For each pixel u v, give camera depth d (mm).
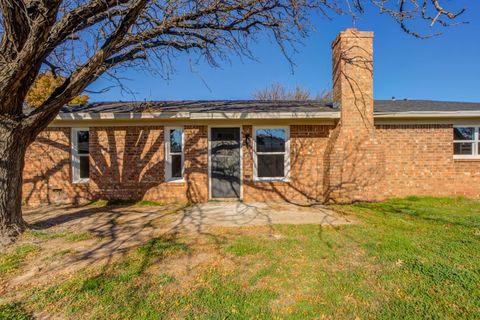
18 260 3723
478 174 8305
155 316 2473
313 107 8883
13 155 4762
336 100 8227
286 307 2607
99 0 4648
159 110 8094
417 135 8242
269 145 8539
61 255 3885
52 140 8273
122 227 5371
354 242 4289
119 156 8289
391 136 8203
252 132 8414
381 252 3861
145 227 5359
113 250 4070
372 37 7777
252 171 8383
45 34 4145
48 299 2756
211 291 2883
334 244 4219
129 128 8297
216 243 4324
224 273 3285
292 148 8375
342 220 5691
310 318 2443
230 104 9836
